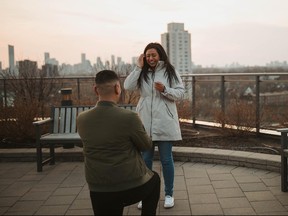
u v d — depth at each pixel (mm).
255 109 7438
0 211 4270
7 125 7625
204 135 7715
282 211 4023
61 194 4781
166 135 4055
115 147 2746
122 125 2732
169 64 4168
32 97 8977
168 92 3984
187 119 8312
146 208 3010
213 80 8242
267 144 6812
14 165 6254
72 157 6371
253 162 5582
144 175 2898
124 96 8422
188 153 6090
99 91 2850
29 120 7586
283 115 7113
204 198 4469
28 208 4344
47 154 6316
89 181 2812
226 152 5973
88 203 4449
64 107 6391
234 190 4699
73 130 6297
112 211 2816
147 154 4164
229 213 4008
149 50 4133
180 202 4363
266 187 4770
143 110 4133
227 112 7648
